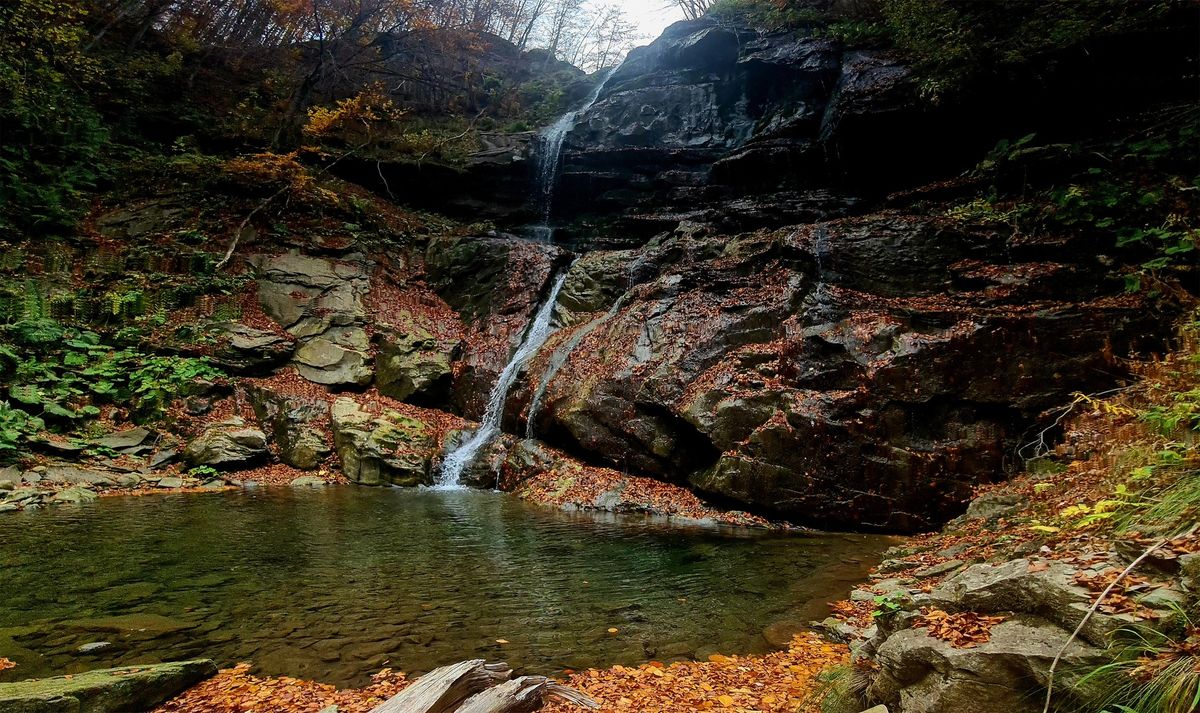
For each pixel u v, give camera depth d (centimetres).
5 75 1673
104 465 1159
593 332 1461
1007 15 1462
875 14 2020
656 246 1783
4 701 342
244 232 1848
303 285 1758
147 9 2480
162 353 1450
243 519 936
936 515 940
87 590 620
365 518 973
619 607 611
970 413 977
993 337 991
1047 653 274
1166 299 952
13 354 1222
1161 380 653
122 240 1703
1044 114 1504
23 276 1432
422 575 697
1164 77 1370
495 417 1530
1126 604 275
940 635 319
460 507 1087
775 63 2084
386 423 1414
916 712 305
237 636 518
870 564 768
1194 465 405
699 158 2238
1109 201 1143
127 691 388
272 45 2895
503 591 652
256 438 1312
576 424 1266
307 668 464
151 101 2245
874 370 1026
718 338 1245
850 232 1313
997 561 468
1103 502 388
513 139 2544
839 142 1731
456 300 1947
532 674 460
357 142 2502
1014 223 1244
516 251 1936
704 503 1088
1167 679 237
